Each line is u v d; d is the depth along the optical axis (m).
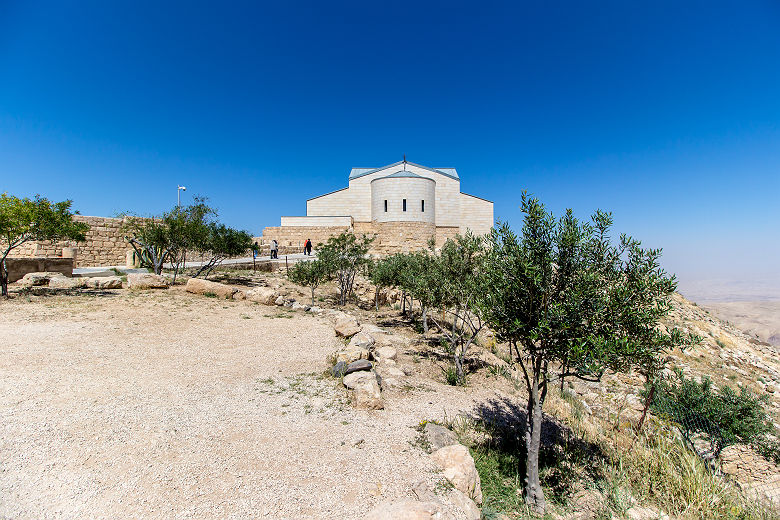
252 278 24.34
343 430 6.48
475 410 8.62
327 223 48.19
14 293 15.24
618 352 5.33
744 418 10.67
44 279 17.73
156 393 7.33
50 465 4.83
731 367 21.80
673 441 8.43
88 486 4.50
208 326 12.84
